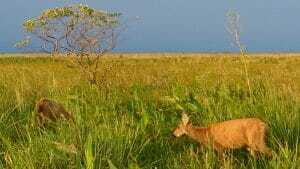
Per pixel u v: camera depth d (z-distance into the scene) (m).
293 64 75.25
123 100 18.06
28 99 18.95
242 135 11.60
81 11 31.88
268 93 15.40
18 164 10.61
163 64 78.56
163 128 13.36
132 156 11.08
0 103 16.84
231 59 86.81
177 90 16.31
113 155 11.05
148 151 12.04
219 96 17.09
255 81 21.53
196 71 52.09
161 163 11.48
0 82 26.78
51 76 39.66
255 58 98.75
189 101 15.93
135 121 13.85
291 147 11.53
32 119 14.47
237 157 11.58
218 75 36.69
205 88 20.02
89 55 31.34
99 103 17.12
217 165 10.88
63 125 13.09
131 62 82.19
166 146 12.40
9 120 14.45
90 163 10.02
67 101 16.48
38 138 11.76
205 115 14.88
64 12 32.06
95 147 10.67
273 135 11.92
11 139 13.32
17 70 54.12
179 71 52.56
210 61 86.31
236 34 15.81
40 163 10.63
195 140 12.65
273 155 10.88
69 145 10.92
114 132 12.03
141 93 20.45
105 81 26.62
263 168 10.88
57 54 32.78
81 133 11.89
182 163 11.25
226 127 11.90
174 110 15.63
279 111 13.48
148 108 16.20
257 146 11.33
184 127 12.59
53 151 10.59
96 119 13.67
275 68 58.44
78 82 29.17
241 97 17.64
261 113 13.85
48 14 32.12
